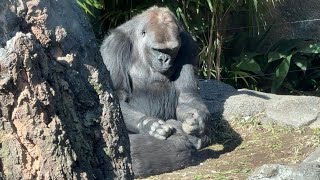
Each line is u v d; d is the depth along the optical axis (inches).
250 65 733.9
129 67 544.4
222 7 694.5
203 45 713.0
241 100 576.1
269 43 802.8
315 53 762.2
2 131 176.1
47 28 190.5
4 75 172.4
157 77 541.0
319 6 815.1
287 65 729.0
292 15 816.3
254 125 552.1
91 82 197.9
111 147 197.5
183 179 453.4
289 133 530.6
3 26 185.2
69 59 192.4
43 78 178.2
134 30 544.1
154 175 474.9
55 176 176.6
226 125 557.9
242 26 789.2
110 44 546.0
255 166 464.1
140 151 475.5
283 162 465.1
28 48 174.1
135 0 725.9
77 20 200.1
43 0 191.0
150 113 542.9
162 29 520.7
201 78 713.0
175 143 485.4
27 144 176.4
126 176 199.6
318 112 547.8
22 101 173.9
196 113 503.5
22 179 177.5
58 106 182.2
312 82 784.9
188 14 719.7
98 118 197.0
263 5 733.9
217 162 484.4
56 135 176.7
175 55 528.7
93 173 191.0
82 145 188.9
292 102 559.5
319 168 358.9
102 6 692.7
